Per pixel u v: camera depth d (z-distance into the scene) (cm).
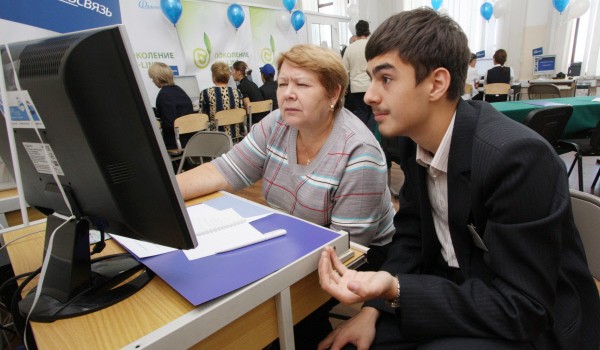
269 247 69
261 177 126
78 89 45
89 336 50
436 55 64
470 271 75
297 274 63
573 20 594
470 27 720
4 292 91
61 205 61
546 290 60
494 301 62
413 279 69
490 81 579
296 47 103
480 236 71
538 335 64
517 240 59
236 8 541
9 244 84
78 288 58
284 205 114
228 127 411
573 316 66
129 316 53
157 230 55
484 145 64
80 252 58
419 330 67
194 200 106
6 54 53
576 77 583
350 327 83
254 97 479
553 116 231
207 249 68
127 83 45
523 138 60
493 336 64
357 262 74
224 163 118
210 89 401
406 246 96
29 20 213
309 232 75
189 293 54
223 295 54
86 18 250
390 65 66
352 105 461
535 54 641
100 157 49
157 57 481
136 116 46
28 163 63
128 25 450
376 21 828
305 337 112
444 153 74
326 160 101
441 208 83
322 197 101
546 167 59
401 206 101
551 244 59
